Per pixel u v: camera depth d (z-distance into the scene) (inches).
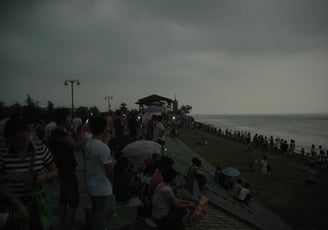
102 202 185.8
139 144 389.1
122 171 293.9
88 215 218.2
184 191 335.3
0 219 118.8
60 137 197.8
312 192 740.7
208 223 392.2
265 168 916.0
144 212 265.4
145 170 320.2
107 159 184.7
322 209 609.3
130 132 502.0
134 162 374.3
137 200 292.8
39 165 142.7
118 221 252.7
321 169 1085.1
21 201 133.0
